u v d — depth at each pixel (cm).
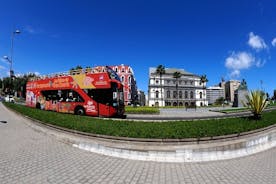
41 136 1007
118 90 1917
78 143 850
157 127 1006
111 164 665
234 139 896
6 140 904
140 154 743
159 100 9844
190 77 10281
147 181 539
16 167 598
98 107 1864
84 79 1983
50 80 2273
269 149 962
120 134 848
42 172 570
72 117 1399
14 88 7800
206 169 649
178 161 722
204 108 5119
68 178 536
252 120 1360
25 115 1559
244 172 628
